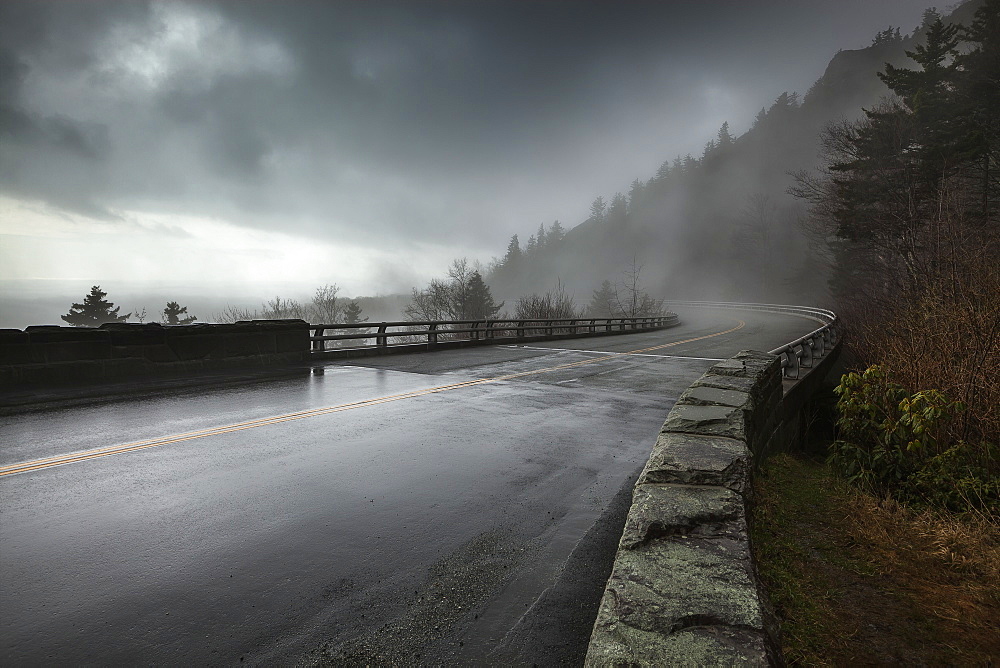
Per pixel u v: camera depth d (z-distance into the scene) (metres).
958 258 12.02
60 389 9.28
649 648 1.46
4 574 3.25
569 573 3.28
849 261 36.62
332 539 3.74
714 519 2.27
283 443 6.22
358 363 14.23
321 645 2.58
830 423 9.80
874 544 3.57
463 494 4.64
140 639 2.63
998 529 3.82
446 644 2.58
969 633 2.53
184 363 11.60
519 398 9.27
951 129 23.97
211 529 3.89
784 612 2.64
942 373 7.19
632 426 7.30
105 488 4.70
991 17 25.28
